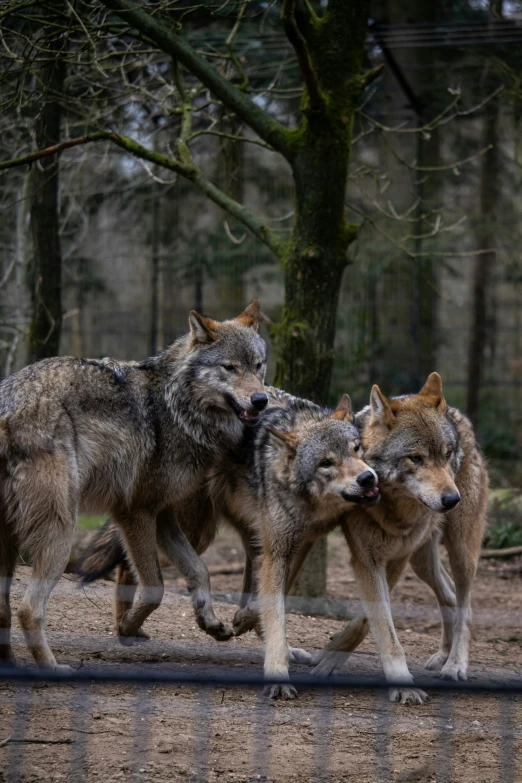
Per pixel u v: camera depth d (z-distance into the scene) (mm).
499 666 10688
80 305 28141
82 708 7730
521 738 7820
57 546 8422
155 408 9938
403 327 28781
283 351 13844
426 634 13102
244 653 9578
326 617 13070
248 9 20984
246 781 6555
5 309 23203
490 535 20453
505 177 32281
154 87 19562
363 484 8891
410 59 25078
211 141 26750
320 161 13312
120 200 27328
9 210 22062
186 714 7895
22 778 6359
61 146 12719
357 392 28938
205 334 10445
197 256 28297
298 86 23891
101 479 9383
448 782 6754
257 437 10242
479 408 32000
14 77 17859
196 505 11000
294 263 13703
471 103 27391
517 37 19734
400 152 27812
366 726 7996
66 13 14047
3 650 8359
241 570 16719
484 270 32344
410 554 9945
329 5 13469
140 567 9750
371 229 29703
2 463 8344
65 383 9047
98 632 10070
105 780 6410
